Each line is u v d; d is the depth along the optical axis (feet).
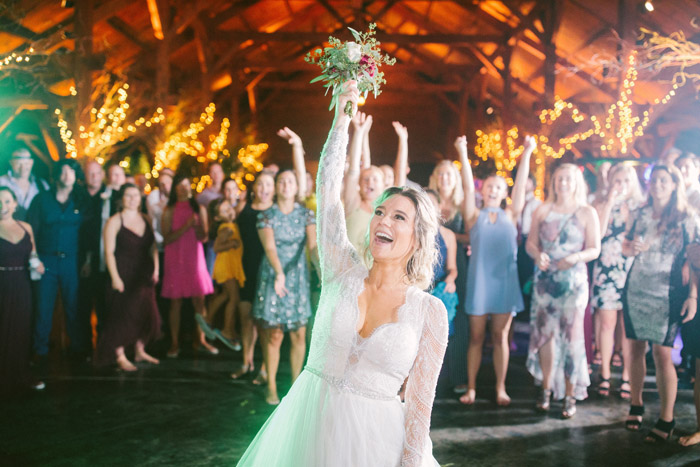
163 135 38.81
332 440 5.71
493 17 48.24
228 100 65.62
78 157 30.94
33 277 15.89
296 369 15.38
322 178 6.67
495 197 15.74
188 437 12.85
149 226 18.98
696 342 12.91
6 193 15.35
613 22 37.42
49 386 16.37
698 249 12.64
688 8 31.32
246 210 17.39
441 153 76.38
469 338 16.55
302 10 57.21
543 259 14.48
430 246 6.36
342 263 6.44
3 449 11.96
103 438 12.70
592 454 12.28
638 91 39.65
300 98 75.46
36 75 33.50
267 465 6.05
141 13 38.58
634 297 13.43
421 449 5.90
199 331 21.09
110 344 18.16
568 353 14.55
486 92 64.75
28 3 30.07
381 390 5.94
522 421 14.25
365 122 12.92
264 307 14.85
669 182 13.17
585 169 23.66
